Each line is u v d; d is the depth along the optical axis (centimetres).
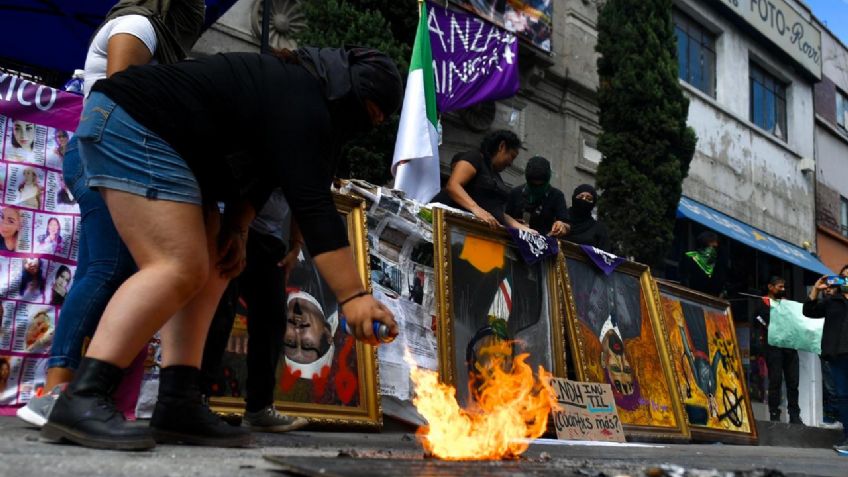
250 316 286
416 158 489
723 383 594
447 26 854
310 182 186
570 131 1072
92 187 181
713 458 312
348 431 344
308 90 193
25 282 311
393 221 400
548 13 1012
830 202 1686
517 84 891
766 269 1341
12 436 189
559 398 409
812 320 795
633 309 526
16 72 575
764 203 1447
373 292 380
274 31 775
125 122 180
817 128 1680
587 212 584
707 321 606
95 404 175
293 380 333
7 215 311
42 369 311
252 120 187
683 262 890
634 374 500
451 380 385
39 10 545
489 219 443
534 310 452
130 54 237
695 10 1340
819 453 502
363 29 705
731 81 1412
